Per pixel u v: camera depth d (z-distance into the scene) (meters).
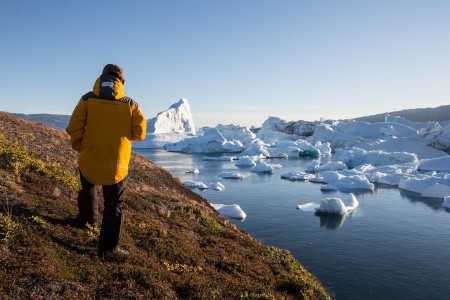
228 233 11.04
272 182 74.81
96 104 5.36
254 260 8.98
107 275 5.19
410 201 54.72
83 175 5.91
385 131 189.12
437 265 26.59
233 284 6.72
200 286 5.83
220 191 62.34
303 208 47.72
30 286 4.36
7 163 8.88
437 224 39.41
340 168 99.94
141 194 12.66
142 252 6.79
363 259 27.91
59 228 6.18
